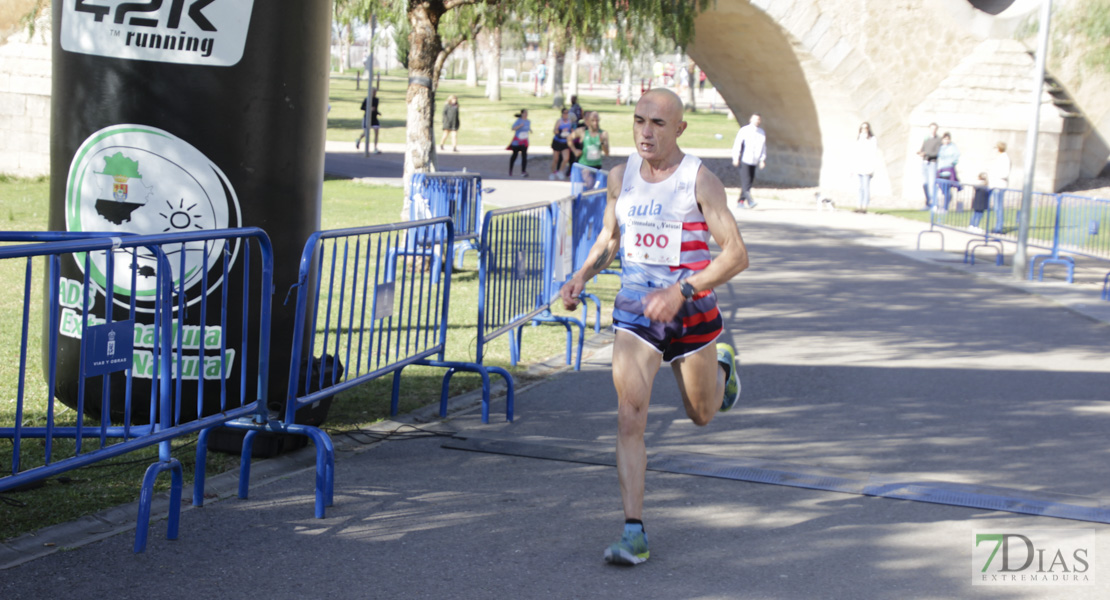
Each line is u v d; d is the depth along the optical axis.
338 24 14.27
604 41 13.96
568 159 26.41
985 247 17.27
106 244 3.77
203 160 5.21
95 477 4.76
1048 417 6.46
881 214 22.59
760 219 20.52
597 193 9.65
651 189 4.11
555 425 6.06
